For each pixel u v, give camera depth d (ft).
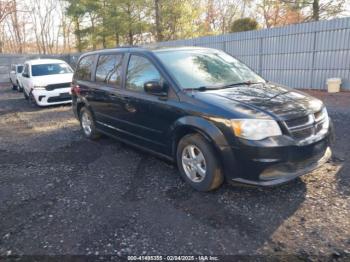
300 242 8.98
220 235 9.46
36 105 37.35
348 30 34.01
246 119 10.55
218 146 11.06
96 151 18.63
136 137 15.71
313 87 38.86
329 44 36.11
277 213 10.52
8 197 12.87
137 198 12.14
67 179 14.47
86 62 20.79
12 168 16.37
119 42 94.38
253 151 10.37
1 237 9.96
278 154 10.37
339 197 11.33
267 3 68.85
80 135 22.88
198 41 52.34
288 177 10.74
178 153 12.98
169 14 76.28
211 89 12.97
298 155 10.69
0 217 11.24
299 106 11.51
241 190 12.30
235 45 47.26
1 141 22.24
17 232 10.21
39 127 26.32
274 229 9.64
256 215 10.46
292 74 40.91
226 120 10.84
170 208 11.23
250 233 9.49
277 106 11.27
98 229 10.12
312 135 11.28
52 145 20.54
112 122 17.62
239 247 8.88
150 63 14.40
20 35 125.39
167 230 9.86
